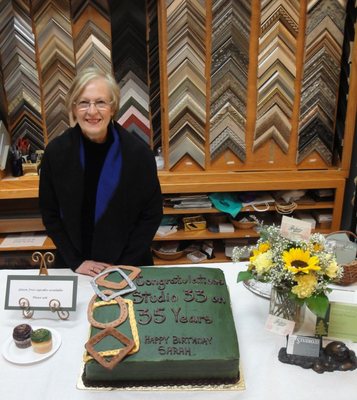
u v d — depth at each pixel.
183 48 2.29
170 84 2.36
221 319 1.24
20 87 2.40
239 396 1.10
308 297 1.18
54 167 1.60
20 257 2.65
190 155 2.51
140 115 2.51
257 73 2.37
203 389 1.11
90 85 1.46
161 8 2.23
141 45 2.37
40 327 1.34
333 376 1.16
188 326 1.21
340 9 2.26
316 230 2.69
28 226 2.64
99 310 1.27
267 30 2.28
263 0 2.22
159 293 1.34
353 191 2.60
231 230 2.68
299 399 1.10
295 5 2.25
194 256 2.75
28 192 2.43
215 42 2.29
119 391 1.11
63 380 1.16
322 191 2.64
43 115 2.48
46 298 1.36
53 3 2.26
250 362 1.21
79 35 2.34
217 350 1.12
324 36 2.30
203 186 2.51
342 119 2.46
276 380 1.15
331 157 2.57
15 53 2.33
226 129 2.47
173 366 1.11
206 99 2.41
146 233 1.70
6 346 1.26
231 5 2.23
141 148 1.63
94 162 1.62
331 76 2.39
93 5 2.29
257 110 2.44
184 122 2.44
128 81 2.43
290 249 1.23
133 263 1.69
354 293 1.48
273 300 1.29
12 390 1.13
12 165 2.48
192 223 2.69
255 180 2.53
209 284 1.39
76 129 1.61
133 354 1.11
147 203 1.68
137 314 1.25
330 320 1.24
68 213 1.62
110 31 2.34
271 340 1.29
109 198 1.61
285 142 2.51
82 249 1.70
